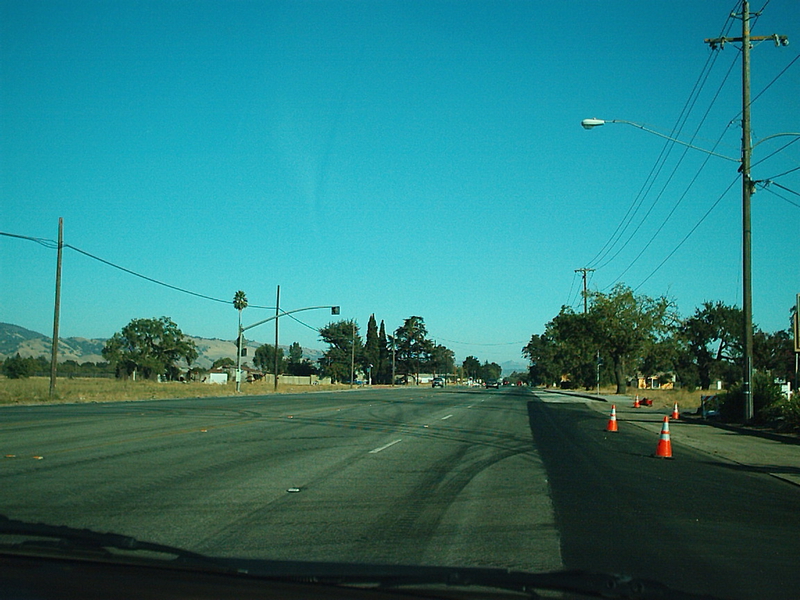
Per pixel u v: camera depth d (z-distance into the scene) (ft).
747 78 82.43
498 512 31.32
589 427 83.92
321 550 23.72
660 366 225.76
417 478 40.16
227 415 85.87
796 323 90.79
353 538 25.66
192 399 142.10
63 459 44.14
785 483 43.21
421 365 542.98
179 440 55.98
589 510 32.40
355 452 51.19
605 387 302.66
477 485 38.42
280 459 46.21
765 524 30.37
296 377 429.38
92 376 426.51
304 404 119.85
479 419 92.07
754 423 84.33
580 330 217.77
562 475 43.21
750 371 84.84
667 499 35.91
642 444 65.26
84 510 29.22
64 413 88.69
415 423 80.74
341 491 35.35
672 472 46.37
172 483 36.19
